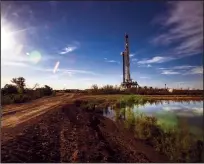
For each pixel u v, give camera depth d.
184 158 7.29
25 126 10.91
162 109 13.67
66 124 12.84
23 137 8.73
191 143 7.80
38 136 9.37
